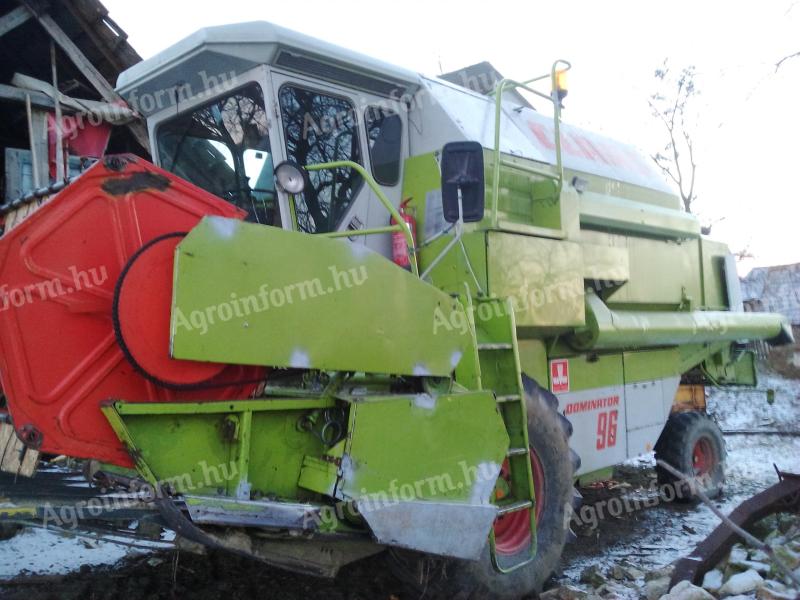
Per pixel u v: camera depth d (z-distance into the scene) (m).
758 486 7.47
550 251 4.75
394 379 3.46
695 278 7.28
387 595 4.04
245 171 4.24
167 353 2.74
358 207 4.43
